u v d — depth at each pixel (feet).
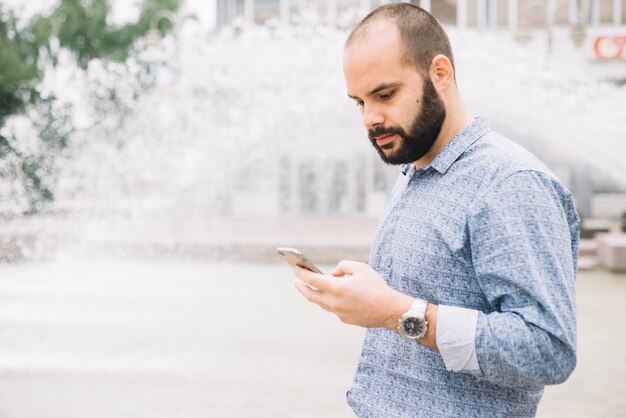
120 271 41.04
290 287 35.40
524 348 4.68
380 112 5.33
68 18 85.76
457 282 5.26
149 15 87.92
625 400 17.93
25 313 28.50
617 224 59.36
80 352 22.06
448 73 5.34
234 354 22.11
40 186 66.54
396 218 5.68
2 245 47.01
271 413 16.81
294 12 82.12
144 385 18.92
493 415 5.26
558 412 17.08
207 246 46.91
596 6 76.79
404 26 5.23
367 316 5.00
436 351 4.97
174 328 25.86
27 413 16.57
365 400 5.72
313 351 22.63
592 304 31.55
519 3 78.13
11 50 77.77
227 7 83.20
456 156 5.43
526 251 4.88
